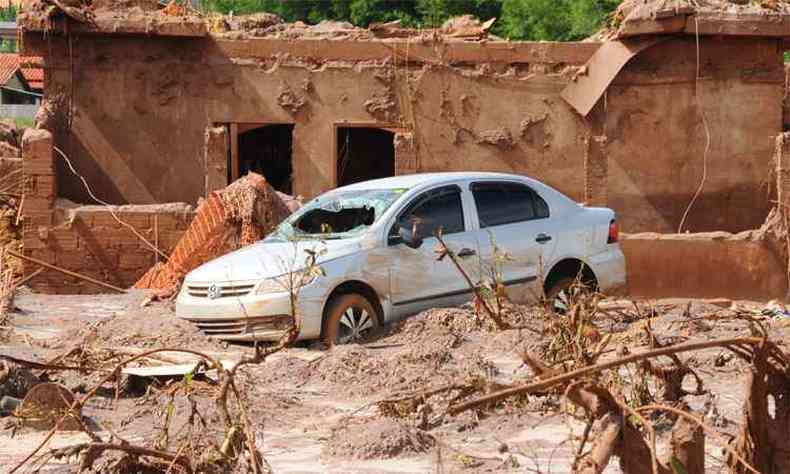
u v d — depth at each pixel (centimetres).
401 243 1557
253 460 734
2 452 925
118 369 805
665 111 2625
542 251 1673
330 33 2669
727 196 2636
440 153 2633
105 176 2578
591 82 2611
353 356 1263
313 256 1220
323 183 2623
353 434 938
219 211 2214
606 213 1766
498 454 916
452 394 1053
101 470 812
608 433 541
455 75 2630
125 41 2573
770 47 2617
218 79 2597
